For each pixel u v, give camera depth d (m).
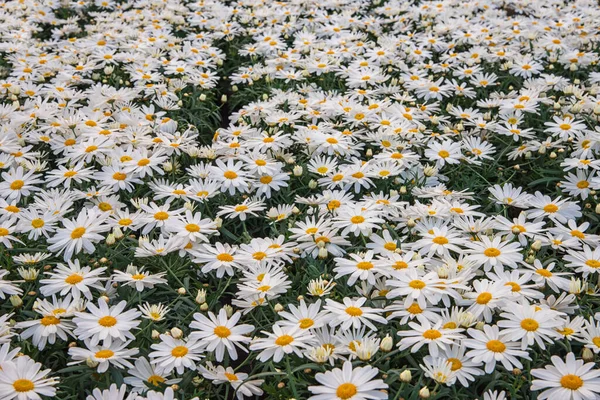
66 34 1.56
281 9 1.63
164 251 0.73
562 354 0.63
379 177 0.89
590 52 1.36
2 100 1.17
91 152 0.92
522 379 0.59
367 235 0.76
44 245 0.78
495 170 0.99
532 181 0.98
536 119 1.07
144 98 1.15
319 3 1.65
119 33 1.48
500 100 1.09
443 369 0.57
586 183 0.89
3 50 1.37
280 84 1.24
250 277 0.71
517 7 1.65
